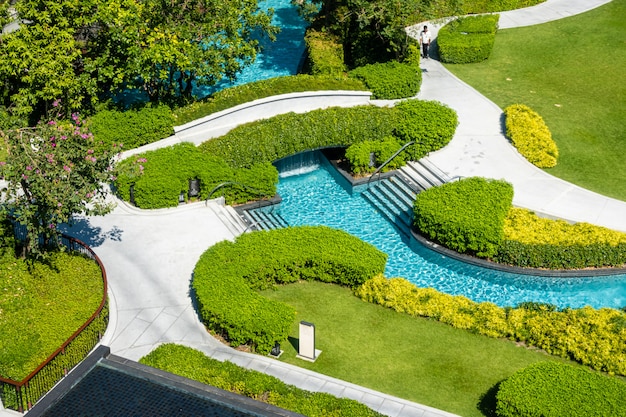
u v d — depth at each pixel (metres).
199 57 37.31
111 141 35.56
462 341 26.98
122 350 25.78
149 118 36.31
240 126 37.47
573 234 31.78
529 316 27.56
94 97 36.62
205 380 23.61
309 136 37.19
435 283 30.97
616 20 50.81
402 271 31.62
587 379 23.45
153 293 28.53
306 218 35.03
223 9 38.38
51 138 27.17
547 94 42.94
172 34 37.12
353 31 45.06
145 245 31.05
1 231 29.12
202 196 33.97
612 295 30.34
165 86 41.47
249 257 29.33
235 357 25.91
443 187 33.91
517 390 23.00
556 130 39.75
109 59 36.75
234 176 34.50
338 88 40.00
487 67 45.69
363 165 37.19
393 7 41.06
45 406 16.38
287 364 25.72
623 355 25.73
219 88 44.00
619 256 31.08
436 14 47.56
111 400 16.66
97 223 32.28
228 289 27.39
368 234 33.94
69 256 29.39
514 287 30.78
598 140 39.09
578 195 34.94
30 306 26.53
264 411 16.41
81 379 17.17
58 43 35.50
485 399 24.41
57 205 26.23
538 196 34.75
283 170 38.56
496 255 31.44
